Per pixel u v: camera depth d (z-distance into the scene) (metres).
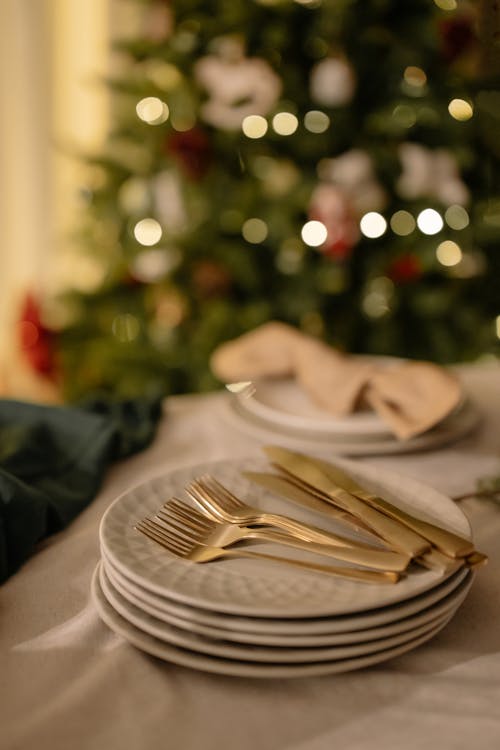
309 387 0.99
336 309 2.43
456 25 2.06
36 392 2.70
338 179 2.23
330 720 0.59
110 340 2.60
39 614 0.67
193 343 2.42
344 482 0.77
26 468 0.84
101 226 2.58
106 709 0.59
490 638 0.65
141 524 0.69
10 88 3.01
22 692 0.61
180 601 0.62
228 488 0.78
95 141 3.16
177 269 2.47
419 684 0.61
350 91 2.20
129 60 2.50
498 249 2.35
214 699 0.60
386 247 2.40
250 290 2.45
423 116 2.17
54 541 0.77
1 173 3.08
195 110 2.37
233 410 1.01
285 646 0.60
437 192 2.21
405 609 0.61
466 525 0.70
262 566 0.65
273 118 2.30
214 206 2.36
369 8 2.18
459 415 0.98
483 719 0.58
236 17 2.24
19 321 2.69
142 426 0.98
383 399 0.95
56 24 3.03
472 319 2.37
